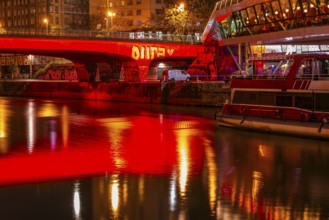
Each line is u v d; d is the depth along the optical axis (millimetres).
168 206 16500
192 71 71562
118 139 31031
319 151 26203
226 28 65000
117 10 140500
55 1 156000
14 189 18656
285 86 31453
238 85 34844
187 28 90125
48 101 65125
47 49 59156
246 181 20000
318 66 30391
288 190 18578
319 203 16891
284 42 58500
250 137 31094
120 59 70188
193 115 44906
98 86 66375
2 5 168125
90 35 62875
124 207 16453
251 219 15258
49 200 17250
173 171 21766
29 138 31453
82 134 33281
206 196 17688
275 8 54406
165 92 57719
